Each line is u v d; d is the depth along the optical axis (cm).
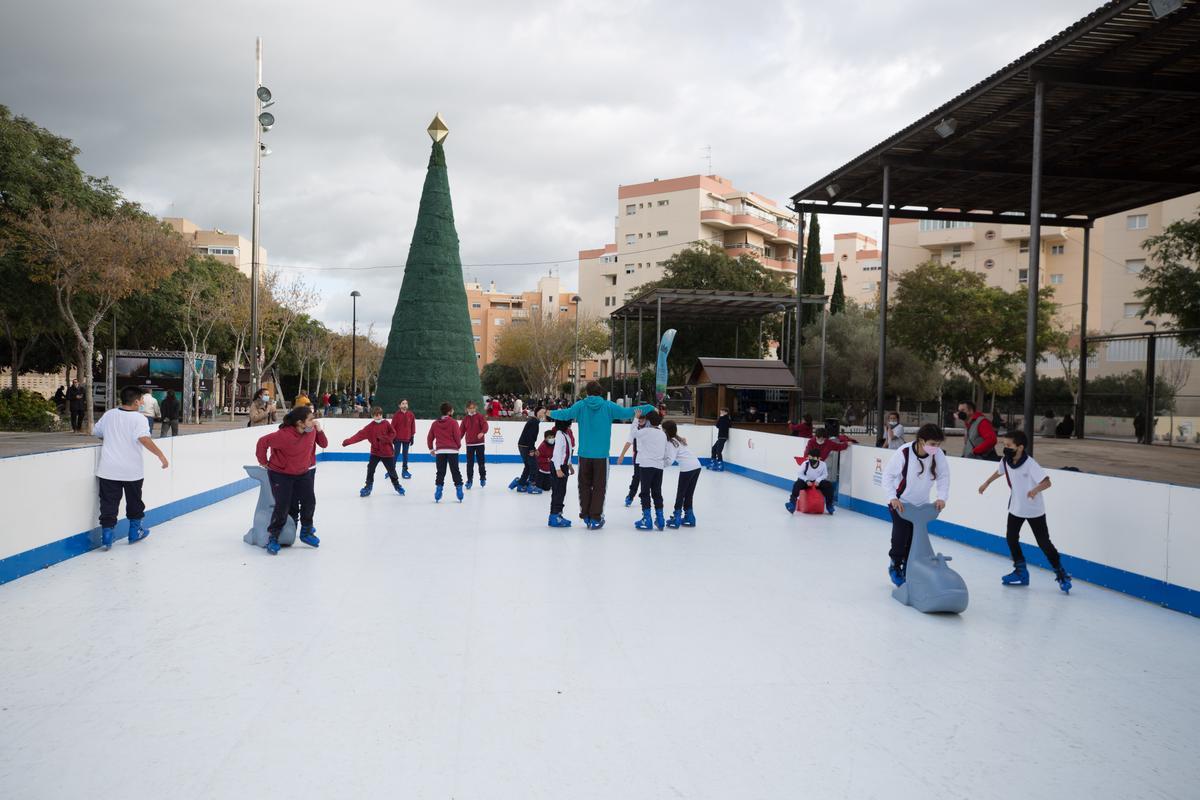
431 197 2498
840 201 1862
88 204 2461
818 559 812
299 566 729
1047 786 322
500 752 340
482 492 1370
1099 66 1091
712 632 535
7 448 1767
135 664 449
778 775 325
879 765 337
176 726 362
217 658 461
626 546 866
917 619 582
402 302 2516
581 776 319
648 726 372
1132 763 346
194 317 3581
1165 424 2358
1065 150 1535
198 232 7838
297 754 335
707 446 2081
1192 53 1043
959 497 948
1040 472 691
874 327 4022
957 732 376
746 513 1169
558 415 980
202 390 3111
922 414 3738
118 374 2767
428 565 741
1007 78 1136
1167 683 453
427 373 2469
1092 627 573
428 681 427
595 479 981
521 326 6353
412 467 1894
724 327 3934
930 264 3747
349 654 471
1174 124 1402
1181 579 625
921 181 1700
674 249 7344
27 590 626
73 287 2269
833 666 469
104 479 797
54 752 334
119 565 726
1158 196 1847
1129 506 683
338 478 1584
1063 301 5369
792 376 2453
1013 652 506
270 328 4078
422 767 324
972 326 3525
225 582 659
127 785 306
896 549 674
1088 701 422
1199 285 2320
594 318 6781
